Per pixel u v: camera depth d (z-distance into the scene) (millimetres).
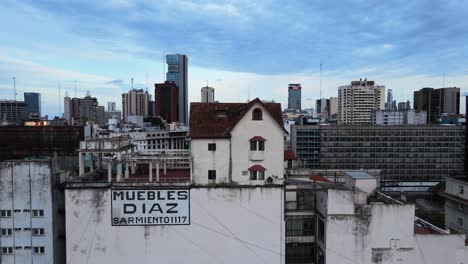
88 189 41125
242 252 42438
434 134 122500
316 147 124062
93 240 41500
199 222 42156
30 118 139750
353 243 42094
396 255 42000
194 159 43562
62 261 43562
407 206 41781
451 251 41844
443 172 122750
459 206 56969
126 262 41906
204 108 47312
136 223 41781
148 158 43688
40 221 40750
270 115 43844
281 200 42281
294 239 47156
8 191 40500
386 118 170250
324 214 42969
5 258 40938
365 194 42719
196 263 42344
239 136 43781
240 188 42031
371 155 123125
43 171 40562
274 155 44094
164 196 41844
